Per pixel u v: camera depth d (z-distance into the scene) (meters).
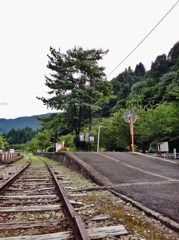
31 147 82.69
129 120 15.40
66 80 25.41
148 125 21.41
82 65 25.06
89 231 2.87
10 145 113.75
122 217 3.54
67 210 3.65
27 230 3.00
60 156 18.67
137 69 97.12
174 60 58.75
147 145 24.22
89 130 26.91
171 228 3.02
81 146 28.58
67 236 2.73
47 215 3.68
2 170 11.73
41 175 9.13
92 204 4.35
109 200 4.73
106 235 2.77
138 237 2.75
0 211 3.79
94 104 26.30
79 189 5.74
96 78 26.75
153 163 10.27
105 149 33.06
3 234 2.85
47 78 25.12
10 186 6.40
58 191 5.43
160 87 40.91
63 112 26.17
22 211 3.85
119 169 8.62
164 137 20.28
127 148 26.73
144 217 3.55
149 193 4.89
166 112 20.55
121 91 69.00
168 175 7.32
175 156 17.52
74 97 25.47
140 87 58.34
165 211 3.58
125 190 5.36
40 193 5.37
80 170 9.47
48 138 56.31
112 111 53.91
